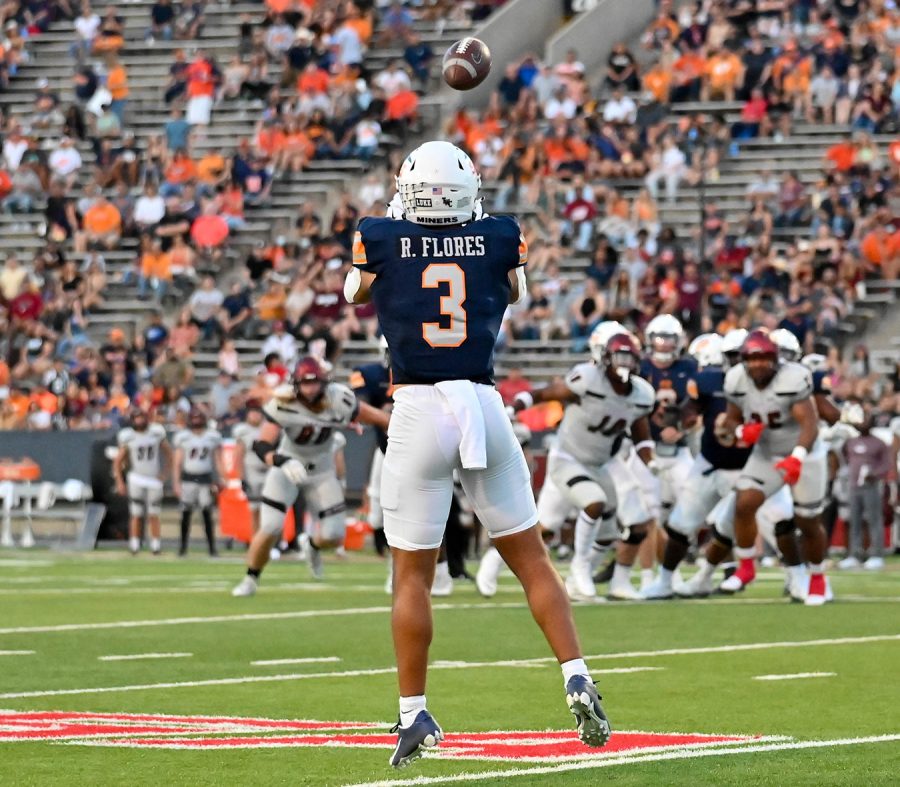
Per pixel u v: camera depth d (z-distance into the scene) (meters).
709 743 21.03
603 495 44.59
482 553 71.12
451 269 18.86
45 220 95.44
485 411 18.73
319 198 92.75
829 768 18.98
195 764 19.42
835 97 87.25
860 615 40.72
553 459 45.28
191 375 81.50
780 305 73.75
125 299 90.25
